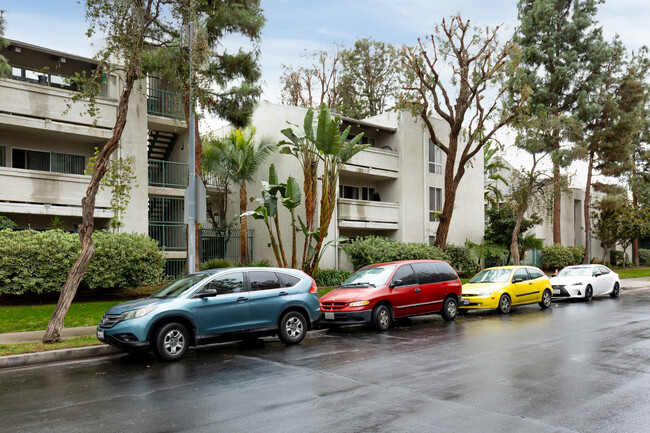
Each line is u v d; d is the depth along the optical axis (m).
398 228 27.55
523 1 38.09
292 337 11.12
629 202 42.00
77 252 16.39
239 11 18.66
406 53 25.44
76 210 18.27
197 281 10.28
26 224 19.02
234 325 10.18
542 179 28.72
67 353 9.82
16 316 13.85
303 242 24.05
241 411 6.22
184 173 23.64
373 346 10.87
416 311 14.22
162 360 9.40
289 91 38.38
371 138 28.95
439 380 7.67
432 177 29.50
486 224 35.31
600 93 37.12
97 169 11.42
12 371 8.75
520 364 8.70
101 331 9.52
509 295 16.70
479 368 8.44
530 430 5.43
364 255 23.25
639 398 6.62
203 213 12.96
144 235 18.47
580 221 45.97
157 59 15.78
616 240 42.12
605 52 35.00
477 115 25.95
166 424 5.74
